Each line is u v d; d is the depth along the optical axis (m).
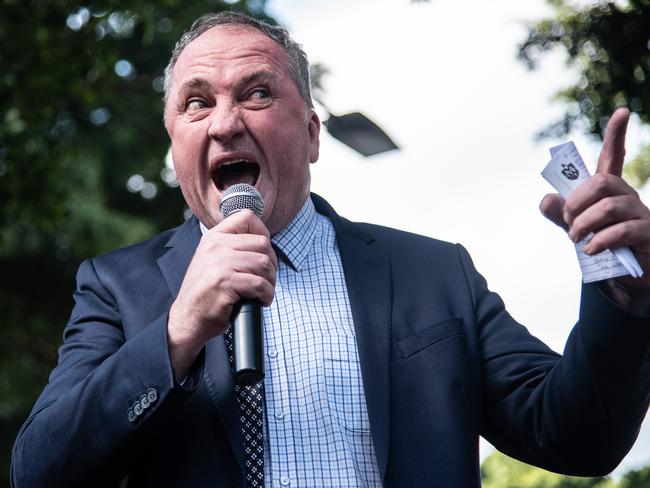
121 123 17.81
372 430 3.52
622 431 3.49
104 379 3.39
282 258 3.94
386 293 3.83
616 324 3.34
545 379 3.67
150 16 12.29
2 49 11.77
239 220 3.43
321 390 3.61
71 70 11.89
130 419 3.34
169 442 3.47
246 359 3.25
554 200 3.16
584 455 3.56
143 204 19.17
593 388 3.42
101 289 3.88
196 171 3.91
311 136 4.26
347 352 3.69
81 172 16.89
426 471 3.49
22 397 17.64
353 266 3.92
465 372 3.69
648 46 5.35
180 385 3.34
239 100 3.93
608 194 3.08
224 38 4.01
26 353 18.22
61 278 18.33
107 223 16.97
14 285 18.25
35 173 12.44
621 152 3.12
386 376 3.62
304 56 4.19
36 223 12.84
